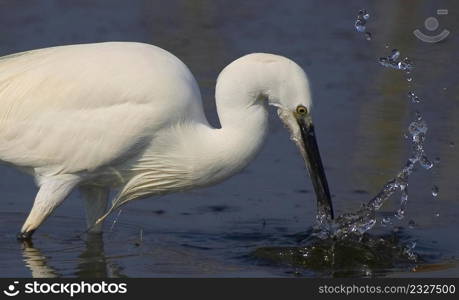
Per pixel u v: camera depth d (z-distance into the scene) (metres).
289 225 13.31
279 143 16.20
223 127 12.11
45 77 12.20
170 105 12.01
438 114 17.45
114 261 11.95
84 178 12.41
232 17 22.22
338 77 19.02
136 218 13.66
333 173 14.94
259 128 12.03
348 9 22.73
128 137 12.04
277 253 12.22
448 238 12.80
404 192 13.68
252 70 11.81
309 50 20.41
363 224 12.70
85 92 12.02
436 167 15.23
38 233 12.95
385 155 15.63
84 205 13.41
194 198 14.35
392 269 11.80
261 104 12.01
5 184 14.59
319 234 12.63
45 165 12.28
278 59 11.82
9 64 12.52
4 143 12.32
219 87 12.04
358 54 20.30
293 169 15.25
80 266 11.76
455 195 14.28
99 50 12.29
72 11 21.72
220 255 12.22
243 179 14.92
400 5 22.84
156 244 12.62
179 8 22.55
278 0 23.22
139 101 11.98
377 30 21.56
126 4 22.47
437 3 22.86
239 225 13.33
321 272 11.66
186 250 12.40
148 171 12.48
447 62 19.95
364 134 16.50
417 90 18.53
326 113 17.39
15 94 12.25
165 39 20.56
